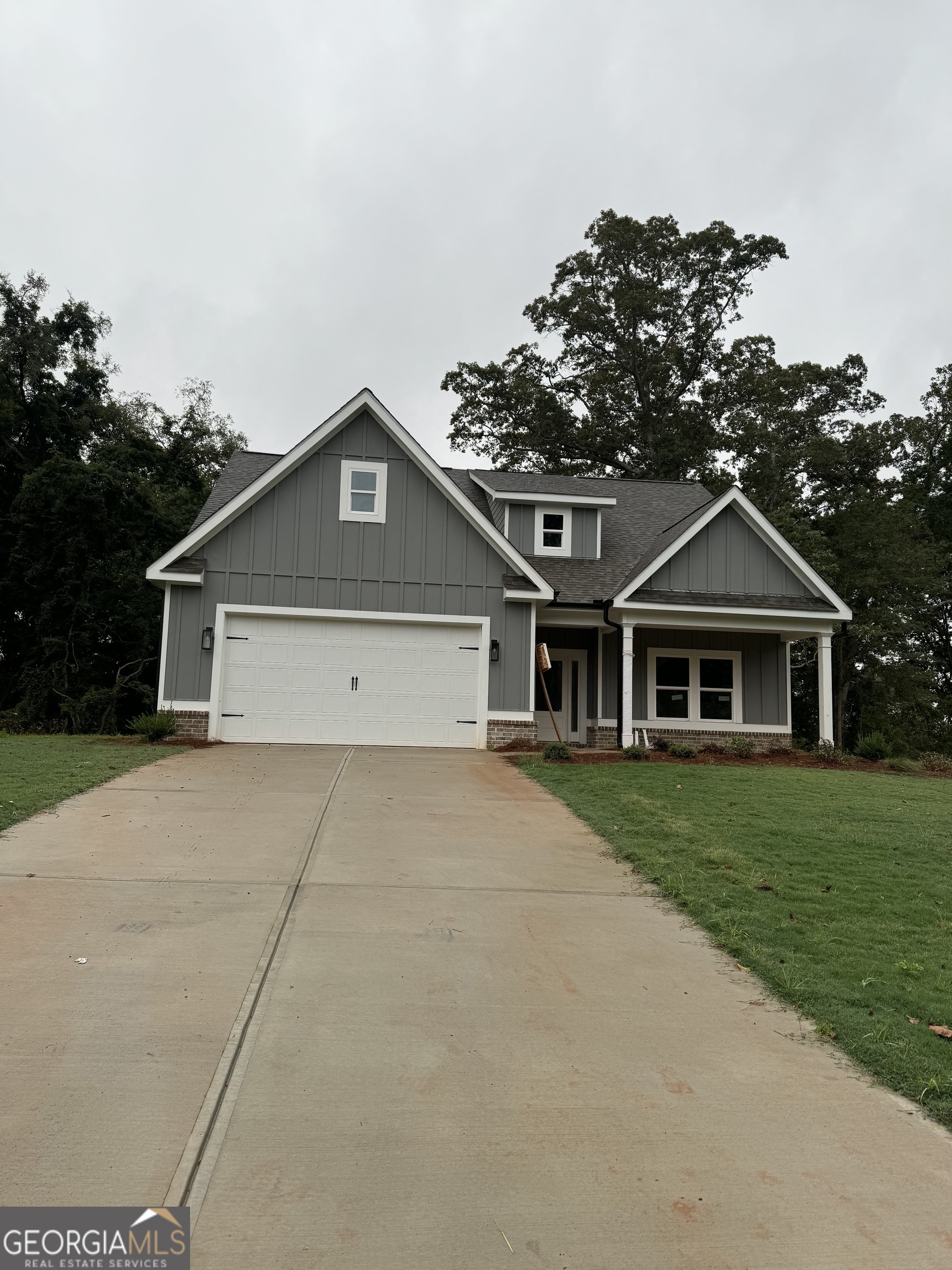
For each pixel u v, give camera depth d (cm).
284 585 1603
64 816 880
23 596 2500
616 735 1870
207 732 1559
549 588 1655
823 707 1773
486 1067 420
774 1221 317
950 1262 300
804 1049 453
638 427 4153
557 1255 296
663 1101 397
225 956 541
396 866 755
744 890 710
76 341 2894
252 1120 367
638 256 4216
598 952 576
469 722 1639
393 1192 325
